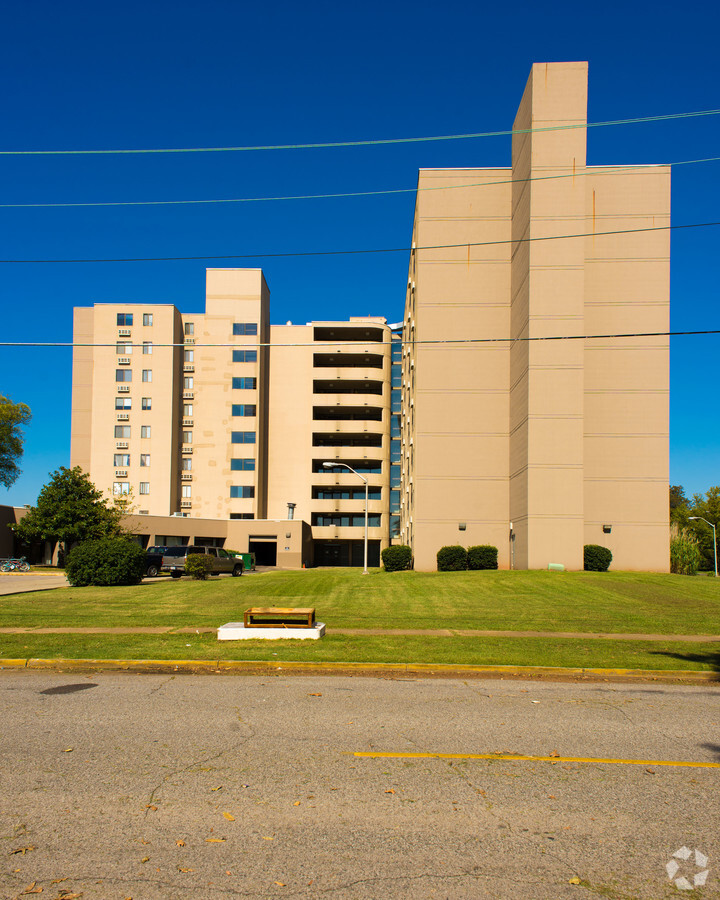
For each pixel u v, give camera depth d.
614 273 35.22
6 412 59.12
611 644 14.23
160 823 5.05
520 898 4.07
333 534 69.75
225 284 70.75
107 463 67.38
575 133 33.22
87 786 5.79
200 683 10.51
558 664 11.85
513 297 37.19
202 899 4.01
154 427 67.69
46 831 4.89
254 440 69.00
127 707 8.73
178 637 14.40
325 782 5.94
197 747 6.94
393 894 4.09
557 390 32.59
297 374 73.06
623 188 35.44
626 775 6.24
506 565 36.91
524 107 35.22
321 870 4.37
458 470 37.62
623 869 4.44
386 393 71.75
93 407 68.00
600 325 35.12
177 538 59.94
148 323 68.75
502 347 38.03
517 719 8.34
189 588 27.30
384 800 5.54
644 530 34.22
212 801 5.47
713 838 4.91
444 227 38.69
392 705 9.02
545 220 33.09
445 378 38.12
